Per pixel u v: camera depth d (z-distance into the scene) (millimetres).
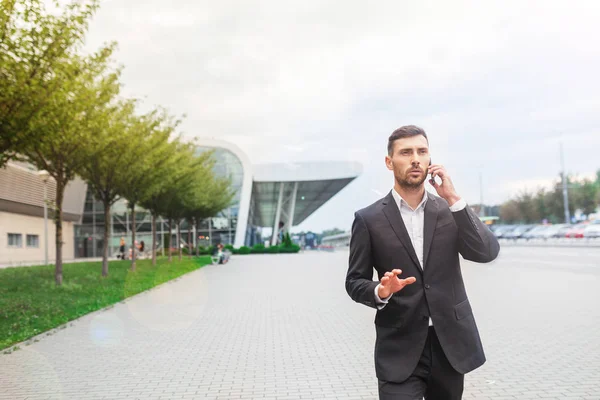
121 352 6918
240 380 5445
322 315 10062
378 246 2393
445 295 2318
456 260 2393
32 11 8828
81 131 12797
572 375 5273
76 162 15805
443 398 2383
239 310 10914
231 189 50188
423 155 2359
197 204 33750
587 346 6559
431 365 2311
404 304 2312
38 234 38531
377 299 2180
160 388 5188
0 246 32656
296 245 50938
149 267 25844
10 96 9016
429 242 2352
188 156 26891
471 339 2320
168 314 10391
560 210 67562
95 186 18922
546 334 7387
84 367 6090
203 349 7086
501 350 6512
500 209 82312
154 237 27344
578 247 35781
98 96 14391
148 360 6434
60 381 5473
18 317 9570
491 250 2295
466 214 2275
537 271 17906
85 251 49719
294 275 20719
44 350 7074
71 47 10133
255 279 18984
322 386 5180
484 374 5438
